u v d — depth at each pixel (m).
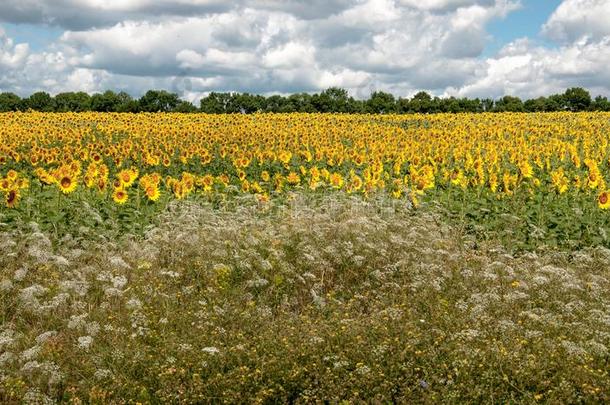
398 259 12.16
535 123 40.75
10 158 24.36
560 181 17.19
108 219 14.41
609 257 12.50
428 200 17.47
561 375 7.81
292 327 9.15
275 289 11.12
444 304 10.05
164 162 22.91
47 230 13.26
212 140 29.89
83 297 10.37
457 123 43.22
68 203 14.50
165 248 12.35
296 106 63.53
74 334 9.14
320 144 28.19
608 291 10.90
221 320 9.56
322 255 12.11
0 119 42.53
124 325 9.42
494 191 17.44
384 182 18.86
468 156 22.81
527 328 9.21
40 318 9.67
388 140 30.17
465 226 15.30
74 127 38.16
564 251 13.59
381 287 11.05
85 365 8.21
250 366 8.14
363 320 9.50
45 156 23.80
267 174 19.62
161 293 10.37
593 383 7.64
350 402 7.37
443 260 12.41
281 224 13.80
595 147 30.19
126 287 10.93
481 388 7.51
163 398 7.45
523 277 11.26
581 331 8.98
